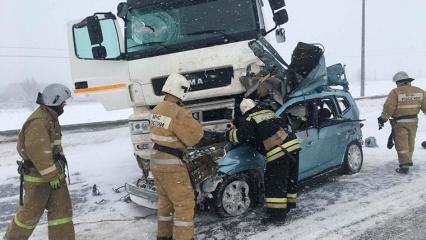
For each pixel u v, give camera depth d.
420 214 4.98
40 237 4.91
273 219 4.89
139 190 5.13
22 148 4.22
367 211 5.14
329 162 6.34
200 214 5.32
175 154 4.25
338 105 6.68
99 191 6.66
